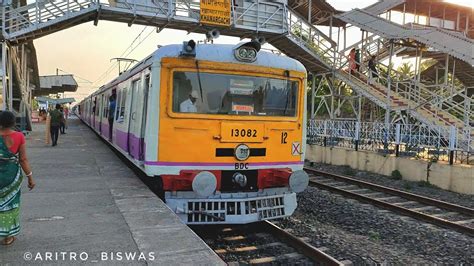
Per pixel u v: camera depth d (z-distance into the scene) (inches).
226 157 267.0
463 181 459.8
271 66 281.1
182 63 258.2
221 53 267.9
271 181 280.4
